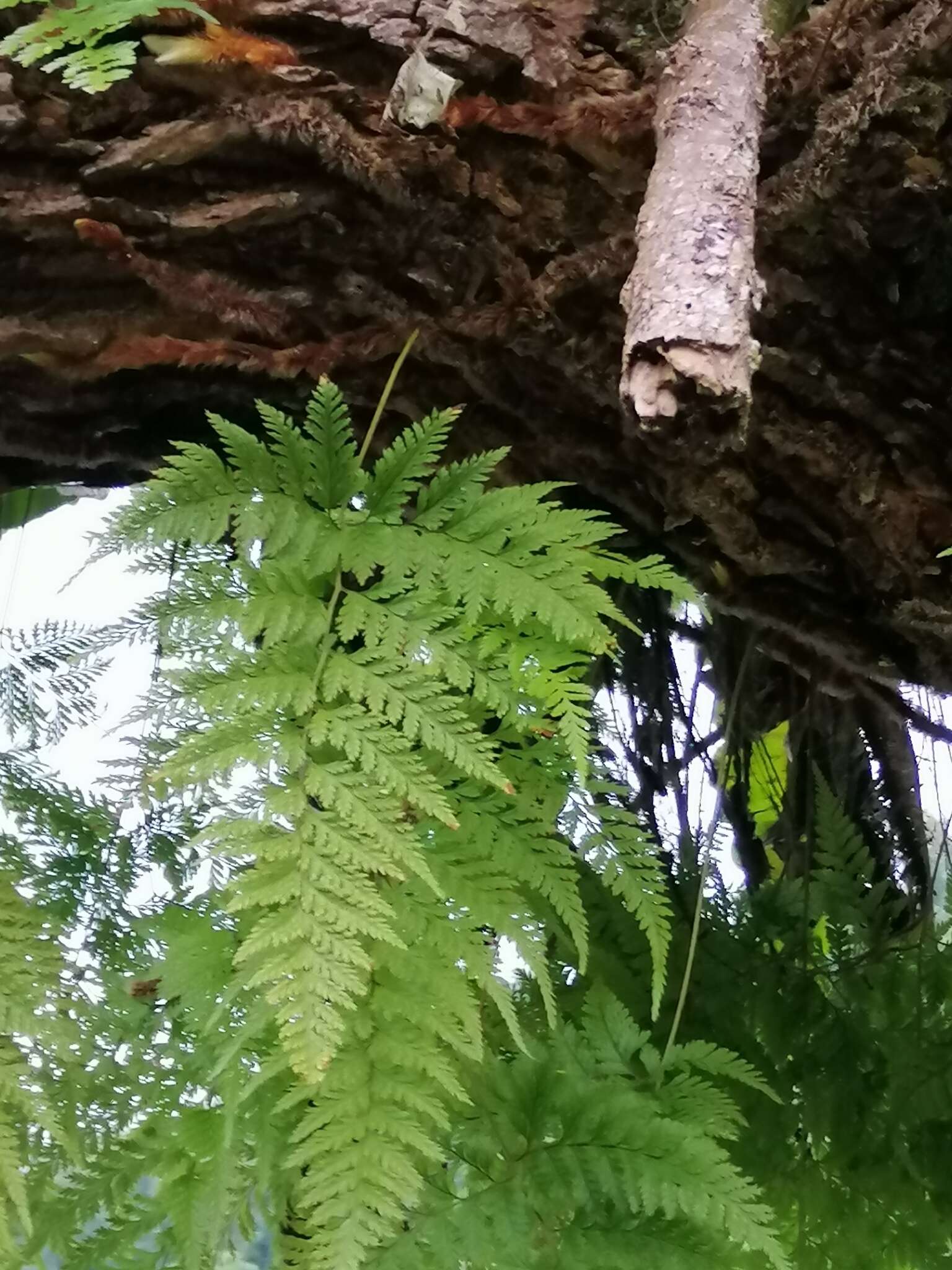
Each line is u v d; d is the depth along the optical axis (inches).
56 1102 31.6
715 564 41.0
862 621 41.1
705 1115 34.4
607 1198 32.7
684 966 42.6
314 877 24.4
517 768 29.2
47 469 40.7
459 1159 32.5
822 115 32.9
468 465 30.3
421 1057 25.8
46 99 32.8
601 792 30.2
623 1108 33.1
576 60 33.3
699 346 25.7
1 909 28.3
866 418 36.5
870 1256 40.2
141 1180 33.1
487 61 33.0
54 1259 35.2
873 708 49.2
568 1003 38.0
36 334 35.1
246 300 35.3
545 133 33.5
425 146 33.5
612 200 34.4
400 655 28.3
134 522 28.6
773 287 34.8
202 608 28.0
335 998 23.5
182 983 29.7
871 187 33.0
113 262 34.2
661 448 27.9
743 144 29.0
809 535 39.3
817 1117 41.8
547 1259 31.4
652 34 33.4
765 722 52.6
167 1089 31.7
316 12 32.9
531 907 31.4
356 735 26.0
